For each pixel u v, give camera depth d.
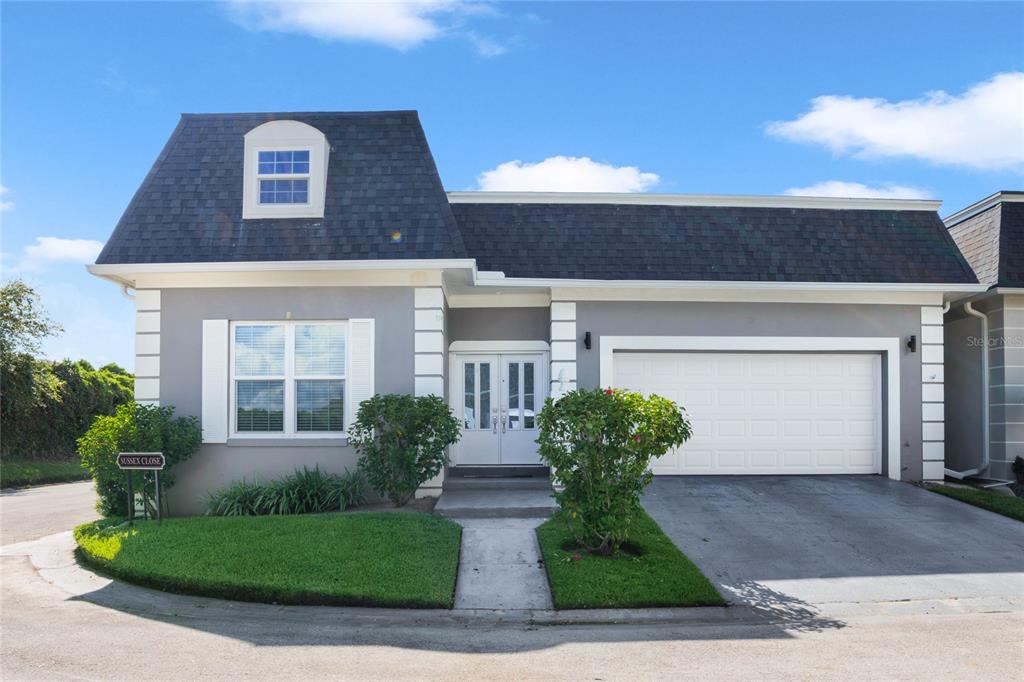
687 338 13.19
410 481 10.88
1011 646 6.43
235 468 11.77
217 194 12.23
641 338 13.14
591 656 6.13
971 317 14.50
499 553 9.02
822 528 10.28
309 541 8.88
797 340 13.34
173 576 7.91
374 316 11.87
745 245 13.52
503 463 13.66
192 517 10.69
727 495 11.97
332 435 11.81
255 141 12.23
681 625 7.10
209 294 11.95
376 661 5.93
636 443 8.51
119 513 11.35
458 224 13.49
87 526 10.55
